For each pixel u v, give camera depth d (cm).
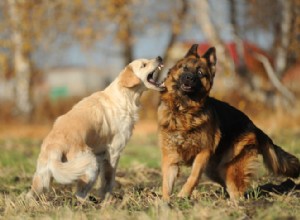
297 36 3488
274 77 3064
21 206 961
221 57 3228
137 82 1116
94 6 3198
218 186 1195
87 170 986
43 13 3247
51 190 1155
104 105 1109
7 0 3206
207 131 1031
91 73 4234
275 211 851
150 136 2580
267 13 3372
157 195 1033
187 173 1368
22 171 1520
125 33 3212
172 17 3369
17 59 3372
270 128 2428
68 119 1044
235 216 844
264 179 1259
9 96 3519
